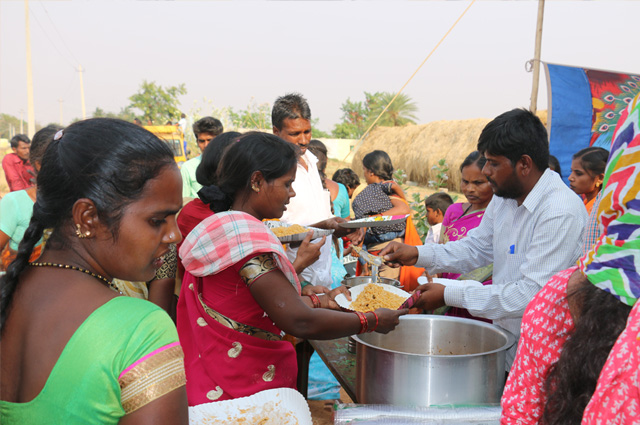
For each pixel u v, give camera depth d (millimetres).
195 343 1603
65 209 829
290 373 1668
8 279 833
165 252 911
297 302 1528
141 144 845
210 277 1596
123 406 781
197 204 2203
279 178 1702
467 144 16641
